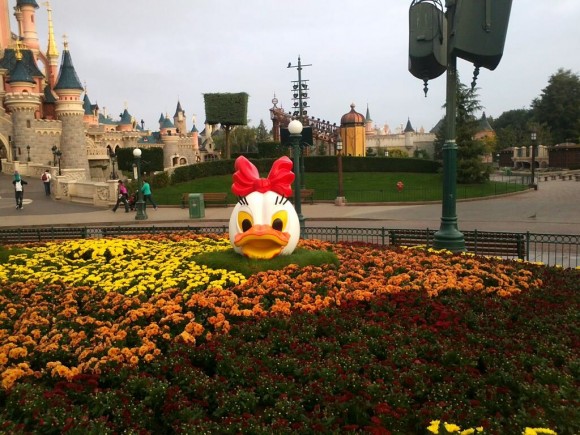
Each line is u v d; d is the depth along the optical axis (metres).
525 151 67.88
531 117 90.12
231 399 4.47
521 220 20.28
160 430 4.38
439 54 10.52
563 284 8.12
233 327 6.29
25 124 51.62
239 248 9.06
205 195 30.17
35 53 67.06
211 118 44.62
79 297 7.77
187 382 4.88
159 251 11.25
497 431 3.94
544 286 8.03
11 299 7.64
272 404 4.61
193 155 76.81
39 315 6.80
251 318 6.65
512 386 4.73
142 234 14.70
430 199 29.56
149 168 49.91
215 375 5.05
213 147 89.88
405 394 4.51
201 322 6.52
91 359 5.20
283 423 4.02
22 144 51.66
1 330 6.19
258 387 4.69
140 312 6.62
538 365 5.09
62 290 8.06
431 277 8.23
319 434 3.94
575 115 73.31
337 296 7.32
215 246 11.67
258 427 3.96
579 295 7.44
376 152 67.62
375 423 4.11
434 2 10.41
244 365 5.09
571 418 4.08
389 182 38.16
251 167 8.97
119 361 5.25
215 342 5.75
